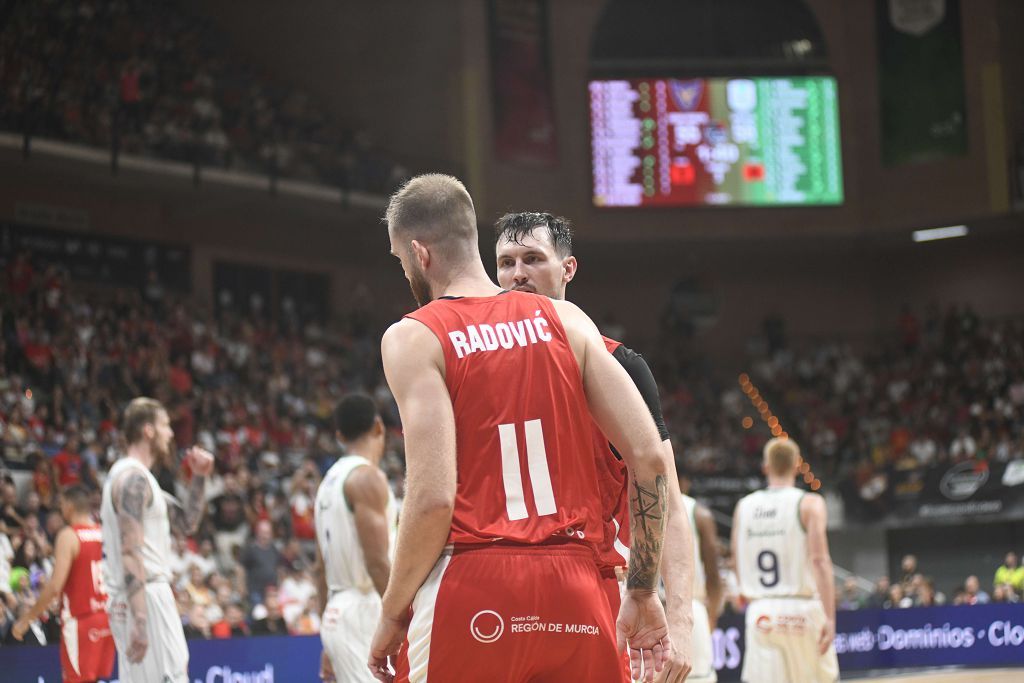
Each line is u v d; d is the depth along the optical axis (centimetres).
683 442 2572
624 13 2895
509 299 314
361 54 2797
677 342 2961
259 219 2619
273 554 1483
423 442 289
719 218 2908
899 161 2912
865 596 2003
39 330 1897
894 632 1445
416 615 291
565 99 2875
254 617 1298
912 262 3081
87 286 2323
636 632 309
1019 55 2864
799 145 2888
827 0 2967
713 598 746
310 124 2583
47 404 1716
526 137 2802
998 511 2173
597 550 302
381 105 2780
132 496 611
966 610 1444
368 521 594
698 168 2858
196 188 2317
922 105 2900
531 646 285
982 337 2769
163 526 633
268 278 2630
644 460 304
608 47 2894
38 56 2100
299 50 2800
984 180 2822
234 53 2686
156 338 2047
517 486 294
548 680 293
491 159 2733
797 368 2905
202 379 2078
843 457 2575
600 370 310
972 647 1438
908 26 2922
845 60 2966
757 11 2933
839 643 1415
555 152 2844
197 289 2502
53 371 1833
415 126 2759
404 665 296
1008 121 2828
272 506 1694
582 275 3081
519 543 288
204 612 1252
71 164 2123
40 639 980
